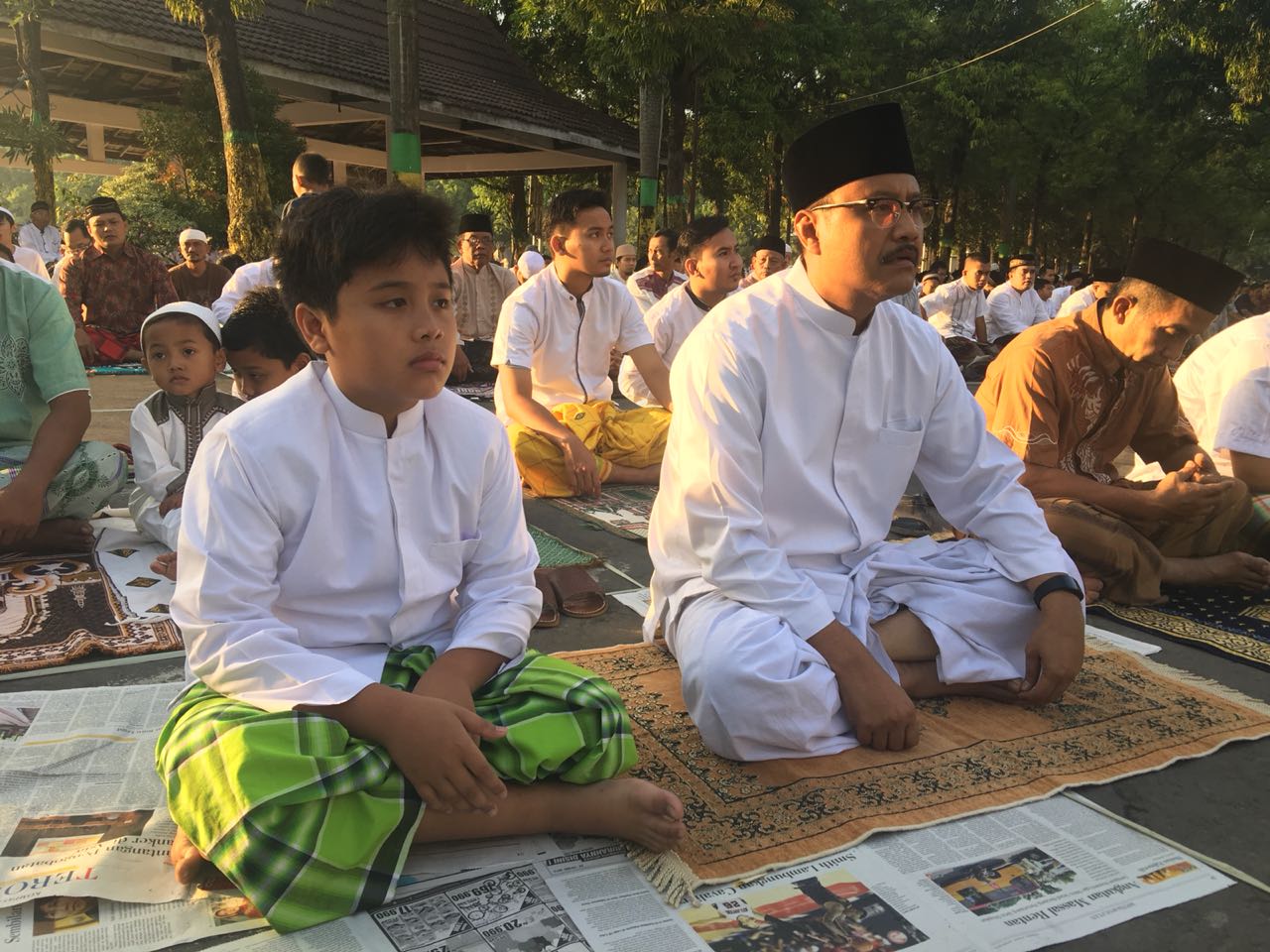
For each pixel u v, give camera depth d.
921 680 2.36
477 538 1.89
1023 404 3.09
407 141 9.16
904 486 2.43
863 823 1.80
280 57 14.04
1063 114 23.33
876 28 22.38
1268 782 2.03
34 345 3.18
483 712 1.68
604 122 20.47
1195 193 30.23
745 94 17.12
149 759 1.94
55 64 15.61
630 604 3.09
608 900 1.56
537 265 9.24
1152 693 2.43
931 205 2.16
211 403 3.40
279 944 1.43
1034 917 1.55
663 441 4.74
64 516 3.35
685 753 2.07
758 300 2.28
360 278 1.56
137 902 1.52
